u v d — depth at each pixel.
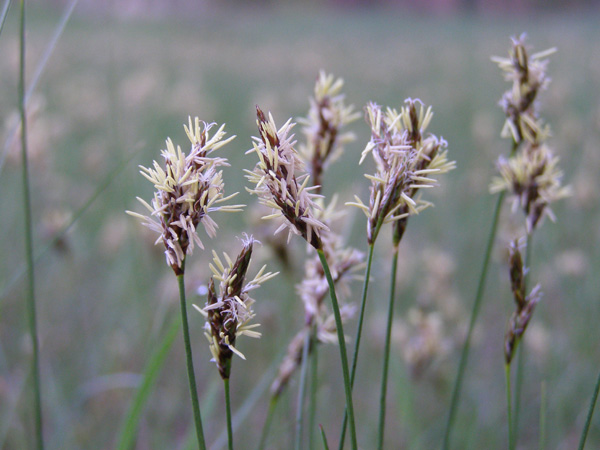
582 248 0.43
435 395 0.32
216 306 0.10
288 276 0.21
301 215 0.09
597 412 0.30
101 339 0.36
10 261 0.41
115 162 0.43
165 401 0.33
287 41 1.54
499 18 2.17
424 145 0.11
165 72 0.96
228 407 0.10
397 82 0.98
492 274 0.42
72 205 0.48
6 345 0.35
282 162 0.09
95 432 0.32
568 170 0.53
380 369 0.34
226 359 0.10
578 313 0.36
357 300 0.37
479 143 0.57
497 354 0.37
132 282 0.37
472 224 0.49
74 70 0.91
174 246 0.09
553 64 1.06
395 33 1.80
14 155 0.22
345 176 0.51
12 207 0.46
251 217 0.21
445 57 1.26
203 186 0.09
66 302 0.40
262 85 0.94
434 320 0.24
